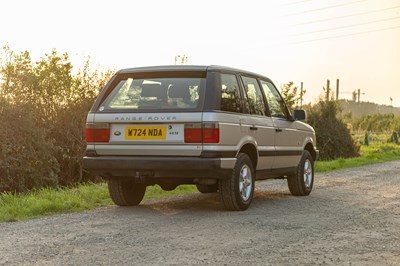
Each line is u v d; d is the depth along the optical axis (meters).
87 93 14.89
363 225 7.26
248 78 9.09
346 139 25.55
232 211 8.43
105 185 11.35
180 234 6.59
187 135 7.74
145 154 7.98
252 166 8.65
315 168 16.91
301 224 7.31
